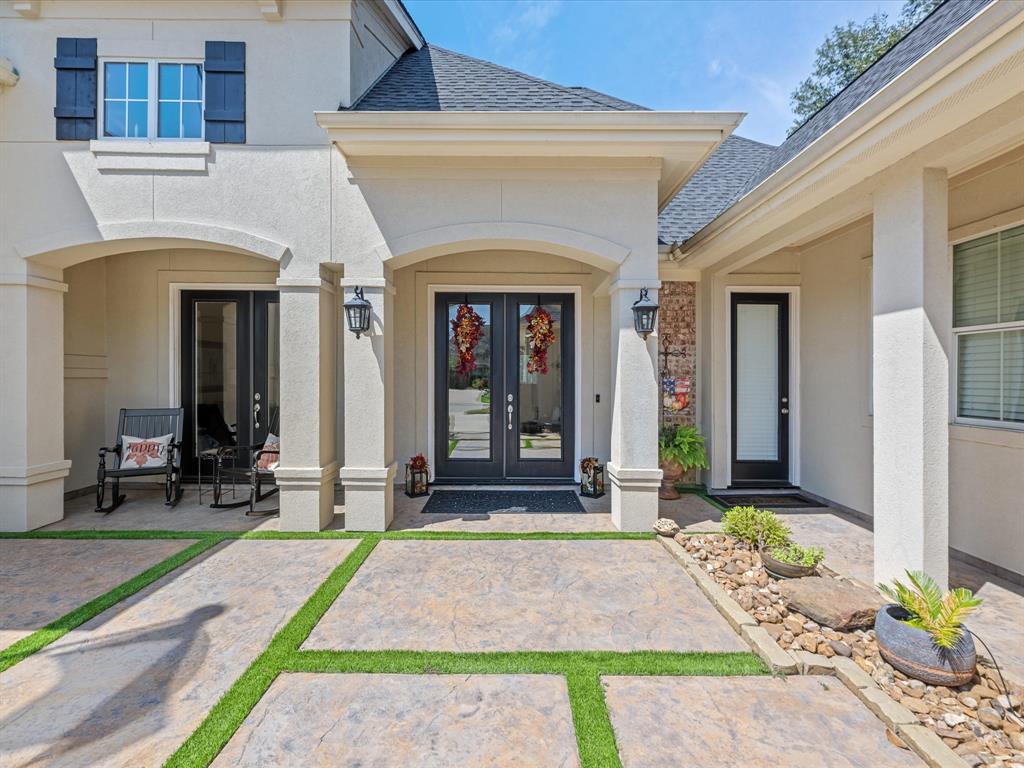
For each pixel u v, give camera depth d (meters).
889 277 3.57
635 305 4.99
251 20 5.16
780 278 6.98
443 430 7.37
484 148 4.80
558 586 3.82
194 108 5.20
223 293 7.23
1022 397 3.90
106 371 7.02
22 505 5.08
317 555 4.44
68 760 2.15
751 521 4.38
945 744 2.19
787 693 2.61
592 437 7.29
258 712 2.45
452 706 2.50
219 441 7.29
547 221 5.05
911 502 3.40
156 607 3.47
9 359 5.08
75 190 5.07
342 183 5.07
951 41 2.57
